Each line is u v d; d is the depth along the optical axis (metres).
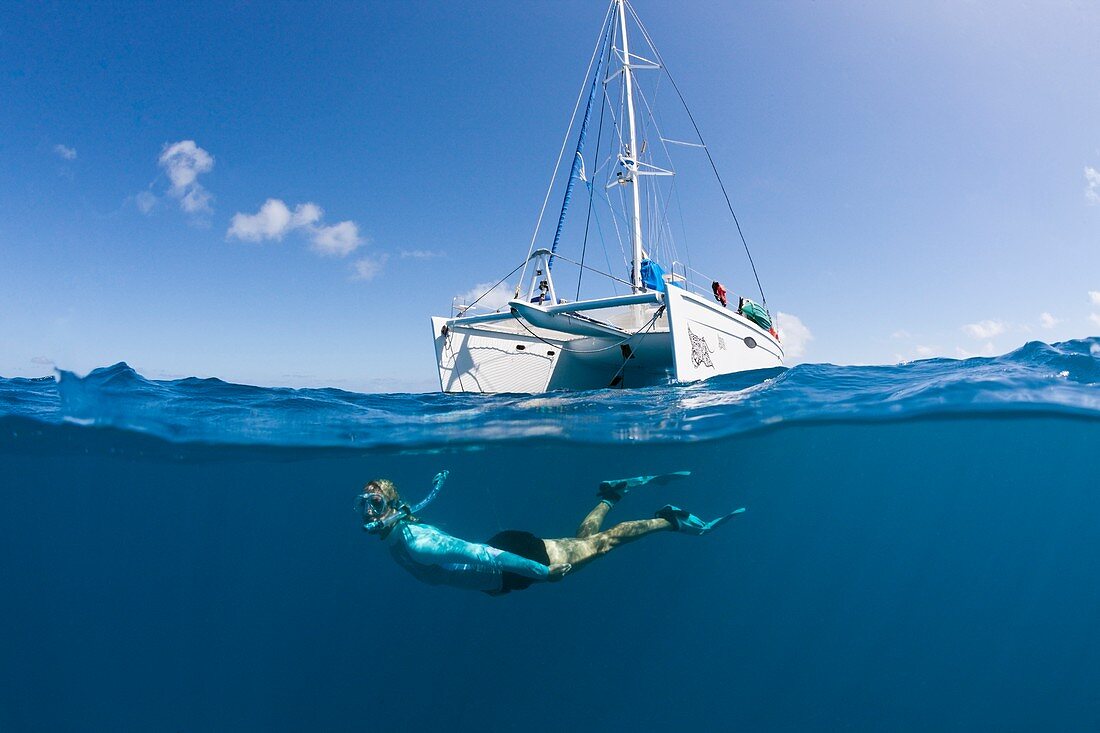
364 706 10.64
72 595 19.81
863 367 11.08
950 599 24.69
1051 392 7.92
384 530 4.96
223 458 11.19
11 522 16.59
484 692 11.35
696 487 20.61
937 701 11.47
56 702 10.66
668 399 10.09
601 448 11.62
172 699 11.24
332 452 11.07
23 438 9.41
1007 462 16.41
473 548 4.63
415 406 10.70
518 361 14.63
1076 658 15.19
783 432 11.16
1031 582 26.97
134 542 18.92
